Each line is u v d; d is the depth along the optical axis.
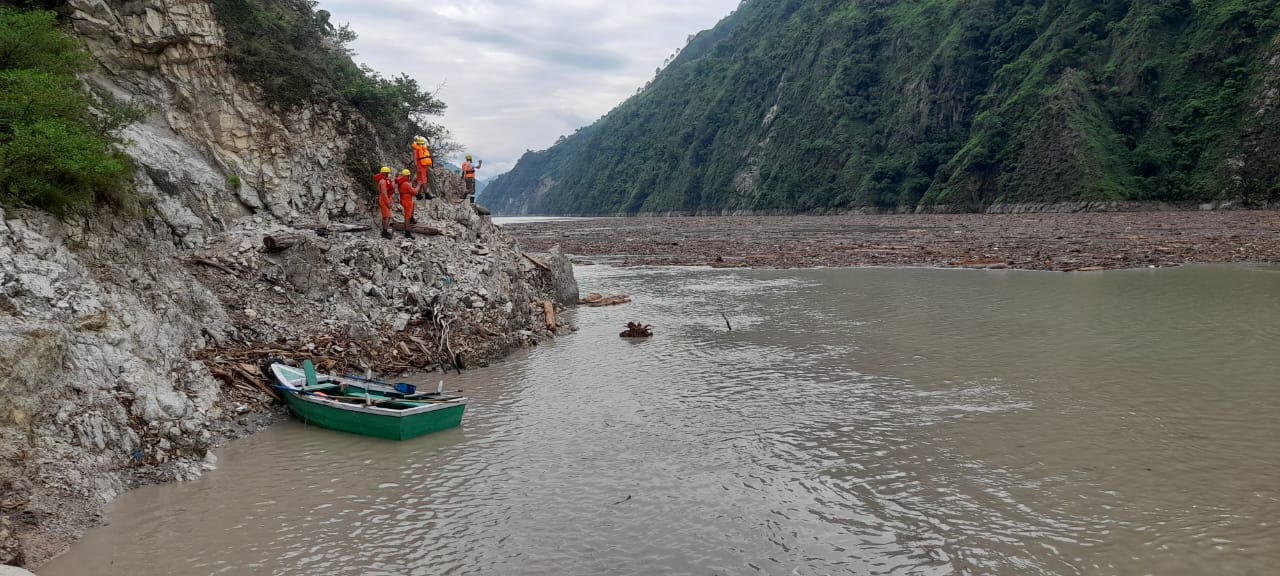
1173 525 8.68
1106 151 90.31
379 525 9.07
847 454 11.35
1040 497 9.58
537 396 15.12
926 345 19.20
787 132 143.50
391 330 18.19
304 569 7.99
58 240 12.62
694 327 23.14
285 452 11.67
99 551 8.28
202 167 20.19
